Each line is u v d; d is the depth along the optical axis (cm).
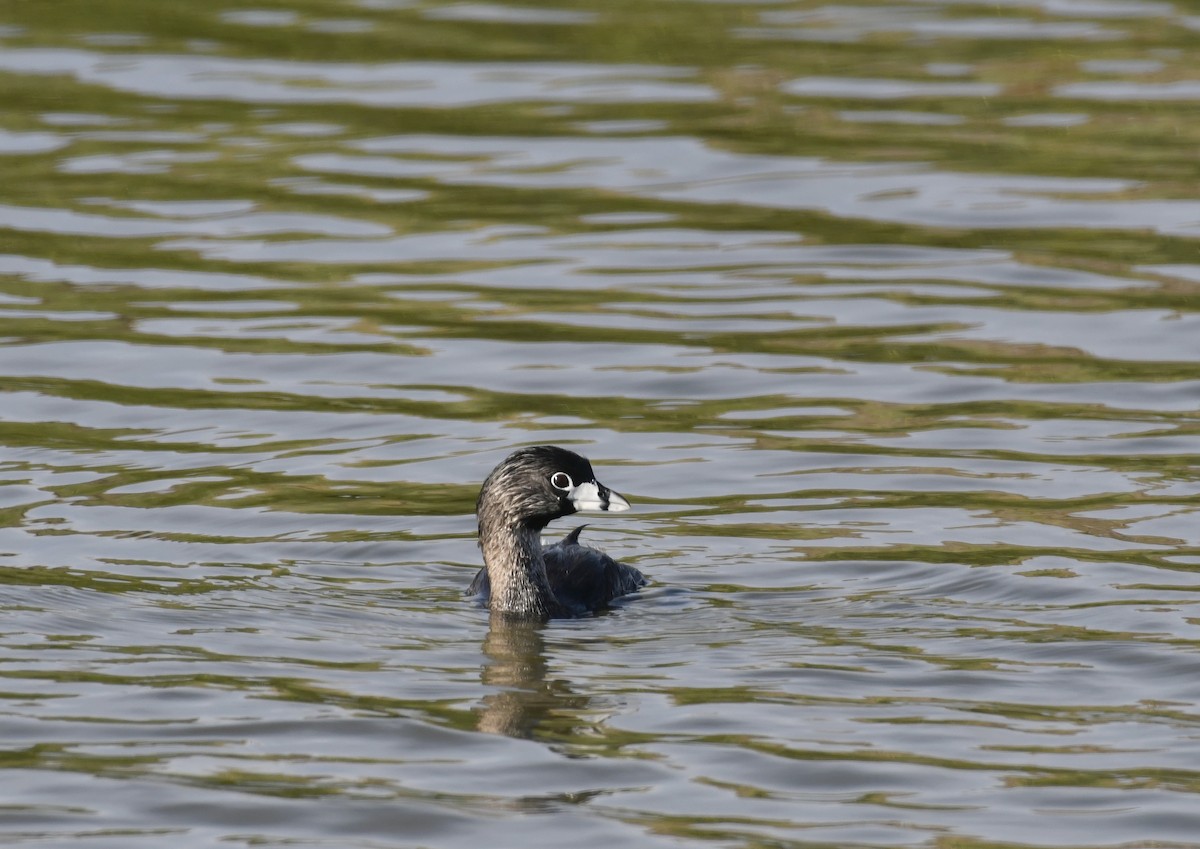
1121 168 2722
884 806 1043
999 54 3403
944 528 1523
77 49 3416
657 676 1237
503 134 2906
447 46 3453
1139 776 1077
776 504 1591
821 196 2606
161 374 1947
